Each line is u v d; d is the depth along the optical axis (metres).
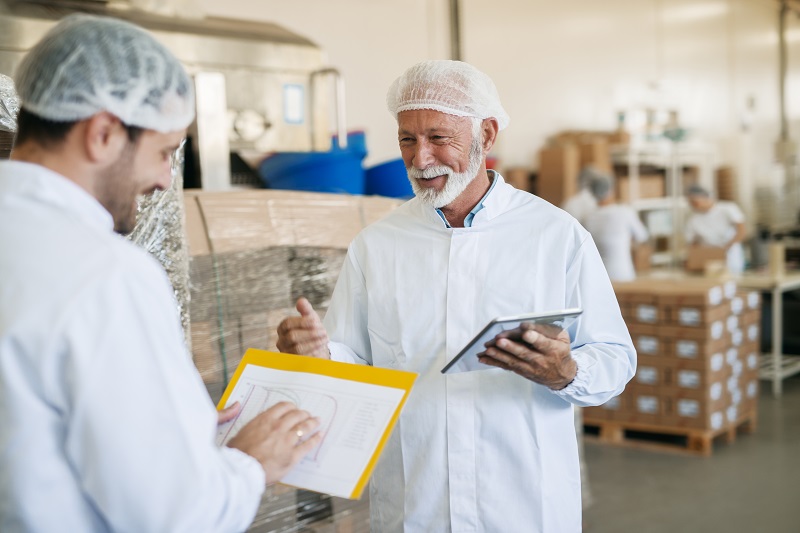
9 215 0.94
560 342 1.34
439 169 1.51
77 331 0.89
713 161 7.94
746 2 9.46
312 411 1.23
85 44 0.97
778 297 5.48
